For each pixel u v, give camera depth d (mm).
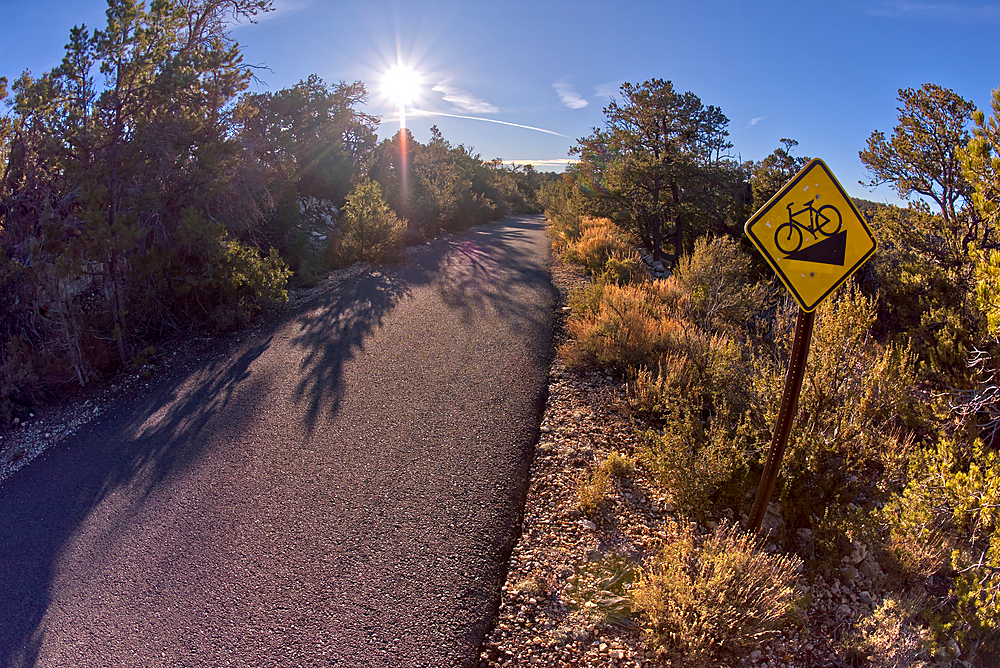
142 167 8359
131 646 3213
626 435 5438
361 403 6293
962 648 3324
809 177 3076
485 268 14883
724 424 4777
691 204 24938
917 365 7414
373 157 23312
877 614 3203
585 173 28234
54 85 7922
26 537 4410
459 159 40344
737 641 3008
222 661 3053
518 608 3328
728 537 3664
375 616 3316
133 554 4051
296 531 4160
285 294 10398
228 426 5945
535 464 4938
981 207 5145
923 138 14703
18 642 3328
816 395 4484
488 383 6758
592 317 8195
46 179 8336
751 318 9414
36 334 7652
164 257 8711
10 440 6422
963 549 3855
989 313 5172
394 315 9883
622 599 3367
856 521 3779
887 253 13039
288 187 14750
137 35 8383
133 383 7535
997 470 4082
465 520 4207
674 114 25188
